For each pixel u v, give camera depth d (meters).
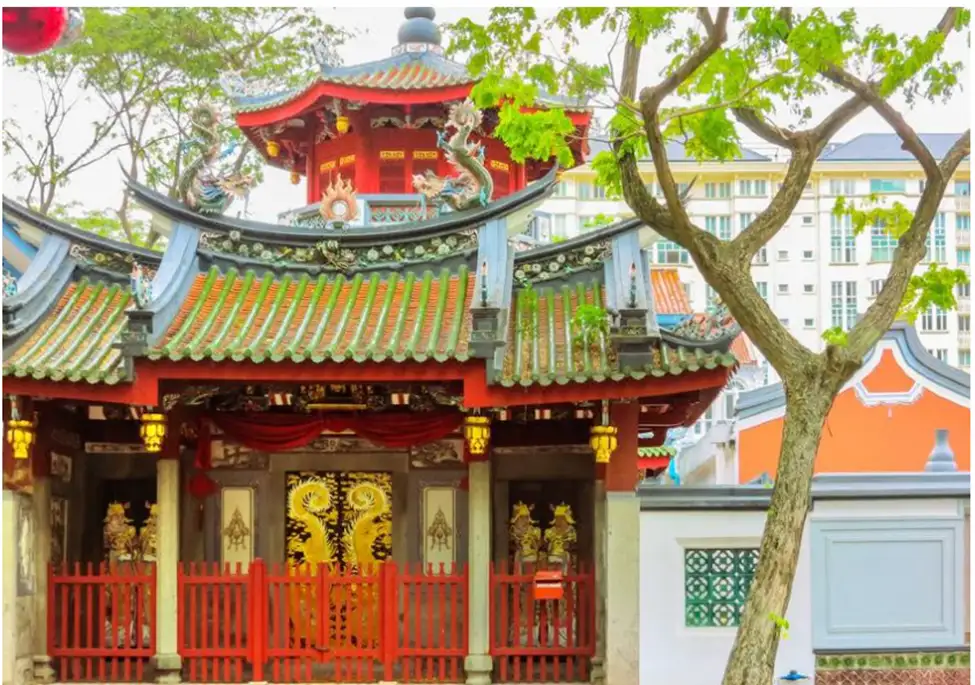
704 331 16.64
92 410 19.34
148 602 17.50
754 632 12.81
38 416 17.50
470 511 17.36
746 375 38.97
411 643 18.39
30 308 17.83
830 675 15.78
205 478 18.78
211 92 33.03
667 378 15.88
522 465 18.94
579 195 61.06
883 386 25.88
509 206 18.94
